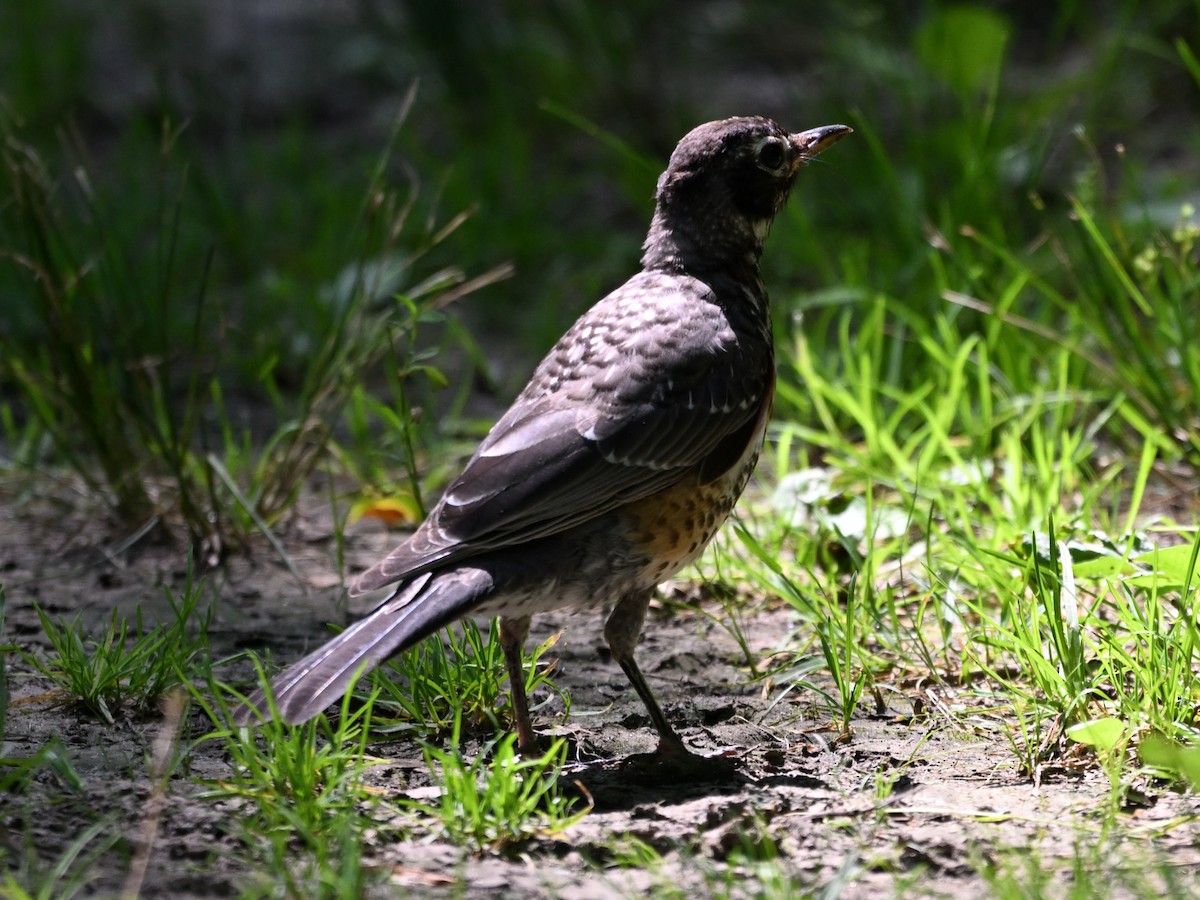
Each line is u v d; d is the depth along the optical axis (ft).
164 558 35.06
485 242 54.34
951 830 21.94
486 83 65.98
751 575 31.35
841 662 28.12
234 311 50.03
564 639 30.94
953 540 30.73
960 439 37.83
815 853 21.35
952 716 26.20
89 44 74.18
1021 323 38.42
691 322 27.07
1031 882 19.69
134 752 24.61
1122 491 36.40
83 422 36.11
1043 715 25.45
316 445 40.14
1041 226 49.88
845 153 55.47
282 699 22.09
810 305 45.44
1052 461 35.14
